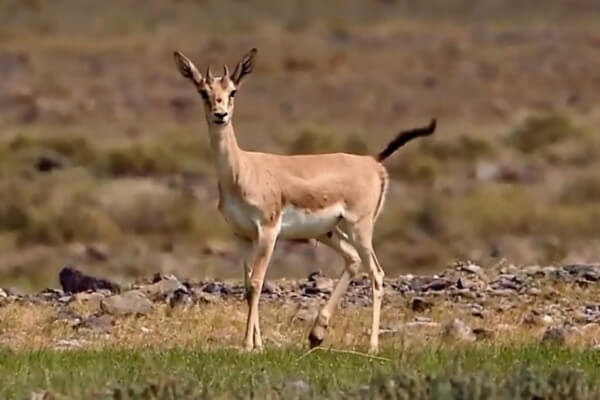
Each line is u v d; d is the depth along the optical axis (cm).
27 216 6119
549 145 8150
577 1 16188
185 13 15800
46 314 3212
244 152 2861
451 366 2262
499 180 7356
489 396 2072
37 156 7431
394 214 6312
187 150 7844
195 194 6762
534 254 5522
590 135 8281
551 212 6319
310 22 15350
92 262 5650
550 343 2783
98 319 3109
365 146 8381
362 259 2936
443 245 5916
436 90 10975
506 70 11531
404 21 15275
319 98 10712
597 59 11956
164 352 2645
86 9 15512
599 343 2827
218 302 3319
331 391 2152
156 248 5903
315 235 2916
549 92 10888
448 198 6612
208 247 5747
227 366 2447
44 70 11381
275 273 5362
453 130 8869
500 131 8700
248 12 16288
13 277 5353
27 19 14838
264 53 12169
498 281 3503
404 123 9838
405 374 2177
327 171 2906
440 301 3288
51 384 2241
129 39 12938
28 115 9862
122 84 10975
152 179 7206
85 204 6384
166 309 3206
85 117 9850
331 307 2859
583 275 3538
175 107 10288
